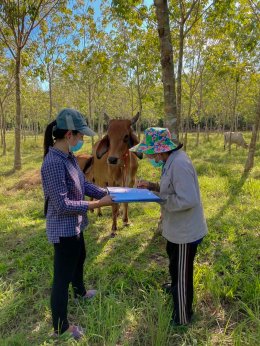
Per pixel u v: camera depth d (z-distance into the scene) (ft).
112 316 10.53
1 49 45.32
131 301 11.80
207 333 10.02
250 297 11.45
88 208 9.03
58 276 9.70
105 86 67.97
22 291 12.91
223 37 43.04
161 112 66.64
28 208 24.17
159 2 15.37
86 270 14.06
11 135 146.51
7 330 10.79
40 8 40.32
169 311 10.76
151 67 48.52
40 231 19.02
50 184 8.75
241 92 73.92
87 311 11.30
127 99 92.99
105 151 16.93
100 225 20.08
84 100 76.95
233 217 19.88
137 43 47.50
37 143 93.91
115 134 15.96
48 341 10.01
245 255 14.53
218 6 24.56
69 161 9.45
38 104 97.60
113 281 13.10
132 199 9.14
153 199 9.24
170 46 15.79
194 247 9.89
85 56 48.98
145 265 14.39
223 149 69.05
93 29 44.73
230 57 43.16
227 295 11.68
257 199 24.02
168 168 9.40
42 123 134.51
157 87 61.16
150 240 16.99
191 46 50.96
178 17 31.04
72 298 12.00
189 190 8.98
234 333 9.79
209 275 12.46
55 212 9.16
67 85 73.56
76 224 9.43
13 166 45.85
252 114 104.27
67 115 8.98
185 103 90.02
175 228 9.78
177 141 16.35
